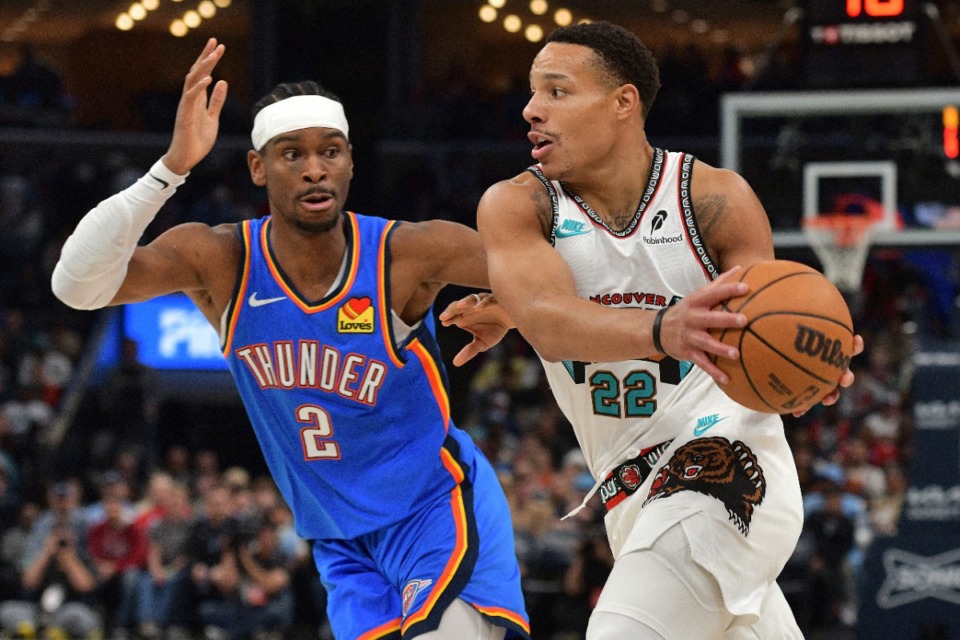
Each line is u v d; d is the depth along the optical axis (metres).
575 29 4.16
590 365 4.36
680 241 4.18
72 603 12.96
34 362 19.70
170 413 20.17
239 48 30.30
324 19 16.16
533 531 12.74
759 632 4.36
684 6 28.55
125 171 24.81
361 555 4.93
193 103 4.44
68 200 24.27
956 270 21.72
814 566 12.20
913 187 13.34
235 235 4.76
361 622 4.77
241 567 12.72
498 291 4.06
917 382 11.34
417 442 4.78
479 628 4.61
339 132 4.63
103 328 20.17
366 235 4.74
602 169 4.17
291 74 16.27
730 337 3.67
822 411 17.39
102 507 13.99
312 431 4.75
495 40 29.23
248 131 24.78
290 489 4.92
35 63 26.25
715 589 4.11
